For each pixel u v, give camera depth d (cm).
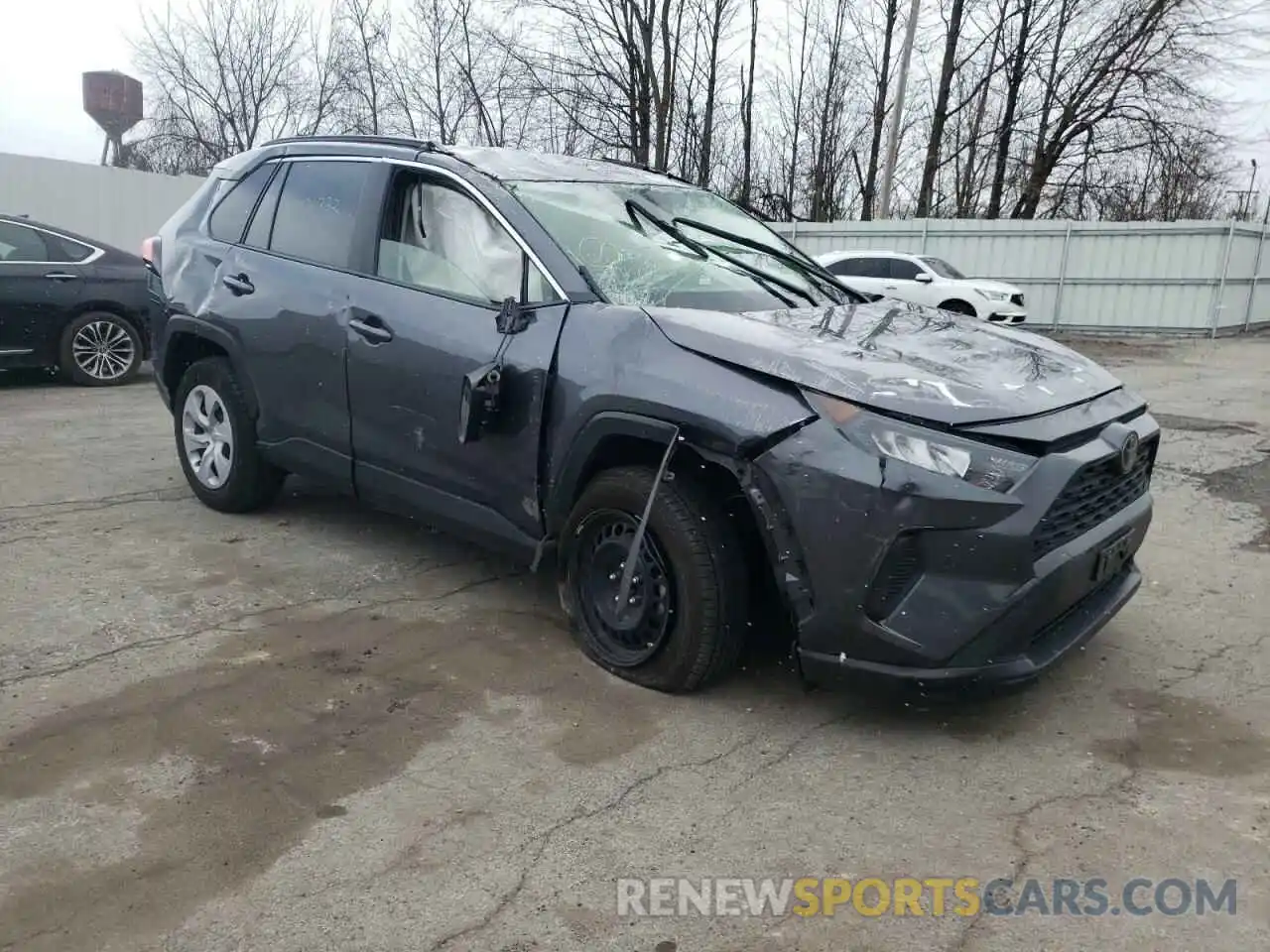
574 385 353
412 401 409
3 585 431
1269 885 251
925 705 315
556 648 387
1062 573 302
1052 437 299
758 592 339
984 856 263
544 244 381
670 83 2700
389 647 385
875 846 267
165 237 554
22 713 324
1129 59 2539
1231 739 327
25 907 235
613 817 277
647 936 231
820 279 454
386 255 435
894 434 292
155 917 233
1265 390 1123
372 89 2775
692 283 398
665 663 343
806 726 330
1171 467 725
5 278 915
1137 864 260
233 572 459
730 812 281
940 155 2889
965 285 1688
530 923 234
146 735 313
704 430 317
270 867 252
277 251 486
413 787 289
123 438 733
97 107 2586
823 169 3266
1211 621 432
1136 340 1894
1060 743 323
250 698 340
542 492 373
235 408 510
